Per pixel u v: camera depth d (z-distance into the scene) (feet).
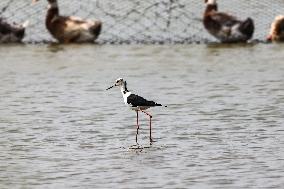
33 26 127.34
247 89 83.61
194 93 81.76
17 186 49.93
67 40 118.42
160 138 62.44
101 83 87.71
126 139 62.28
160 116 70.85
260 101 77.10
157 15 127.24
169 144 60.34
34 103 77.46
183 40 118.52
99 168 53.62
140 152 57.93
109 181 50.39
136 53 108.27
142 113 72.33
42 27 127.03
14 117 71.15
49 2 119.34
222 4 135.54
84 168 53.72
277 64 98.73
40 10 131.75
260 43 117.19
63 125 67.62
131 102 61.41
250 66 97.66
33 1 125.70
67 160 55.98
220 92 82.07
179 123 67.87
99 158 56.34
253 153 56.90
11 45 117.08
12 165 54.95
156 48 112.16
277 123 67.10
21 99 79.61
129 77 91.30
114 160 55.67
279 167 52.95
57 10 119.65
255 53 107.65
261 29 124.47
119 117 70.69
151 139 62.03
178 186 48.96
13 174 52.70
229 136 62.59
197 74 92.79
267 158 55.36
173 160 55.36
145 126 67.00
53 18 119.14
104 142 61.36
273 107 74.02
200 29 123.85
